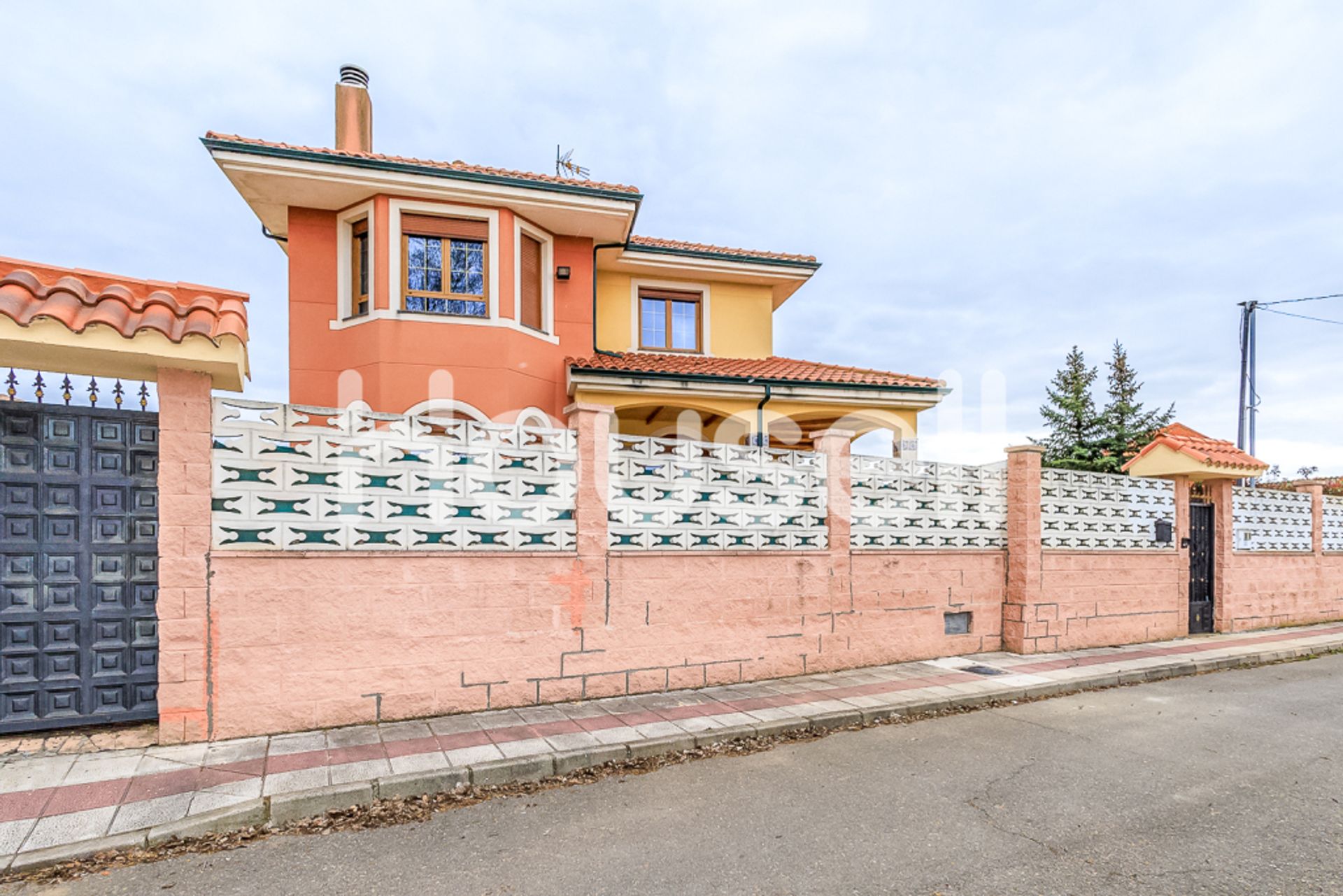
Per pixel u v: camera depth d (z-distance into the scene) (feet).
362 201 29.86
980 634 26.96
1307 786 14.51
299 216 30.32
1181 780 14.83
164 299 15.25
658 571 20.36
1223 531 33.81
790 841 11.79
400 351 29.17
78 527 15.19
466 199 29.89
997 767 15.61
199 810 12.16
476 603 17.93
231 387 16.70
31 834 11.27
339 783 13.29
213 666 15.34
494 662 18.13
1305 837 12.05
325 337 30.17
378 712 16.80
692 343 41.52
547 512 18.99
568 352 34.35
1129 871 10.79
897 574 24.91
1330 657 29.68
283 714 15.90
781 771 15.25
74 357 14.16
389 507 17.10
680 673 20.62
